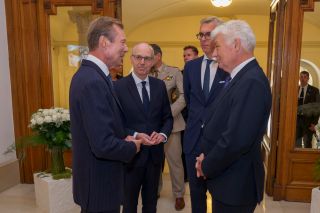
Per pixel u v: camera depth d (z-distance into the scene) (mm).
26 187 3391
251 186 1364
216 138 1392
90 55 1421
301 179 3008
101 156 1302
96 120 1267
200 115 1956
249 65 1330
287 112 2928
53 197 2545
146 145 1943
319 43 2791
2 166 3256
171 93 2744
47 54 3270
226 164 1301
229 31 1327
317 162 2477
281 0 2949
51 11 3193
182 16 7867
